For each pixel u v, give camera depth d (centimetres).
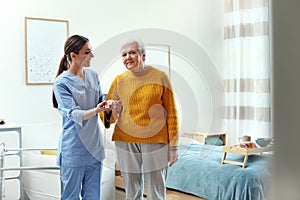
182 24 534
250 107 544
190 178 359
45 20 420
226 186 331
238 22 552
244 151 338
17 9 403
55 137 427
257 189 316
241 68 552
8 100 399
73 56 221
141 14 494
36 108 416
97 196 245
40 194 356
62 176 244
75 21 441
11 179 358
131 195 214
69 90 226
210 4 563
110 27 467
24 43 407
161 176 211
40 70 418
